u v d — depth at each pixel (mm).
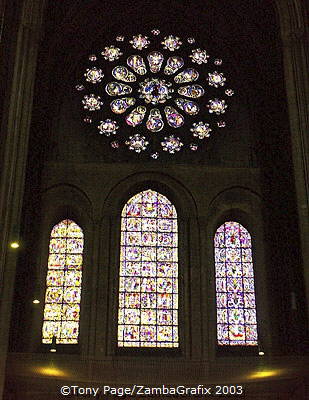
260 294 31797
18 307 28906
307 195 25422
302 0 27922
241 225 33625
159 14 38531
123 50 38000
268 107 34219
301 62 27281
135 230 33125
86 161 34188
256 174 33875
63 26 35062
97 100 36312
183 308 31344
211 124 35875
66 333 30938
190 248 32312
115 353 30375
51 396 28969
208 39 38219
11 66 22875
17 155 23953
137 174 33781
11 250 22625
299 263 29812
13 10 23328
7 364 28062
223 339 31031
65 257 32500
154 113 36094
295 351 28906
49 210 32938
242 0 36250
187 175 33844
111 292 31328
